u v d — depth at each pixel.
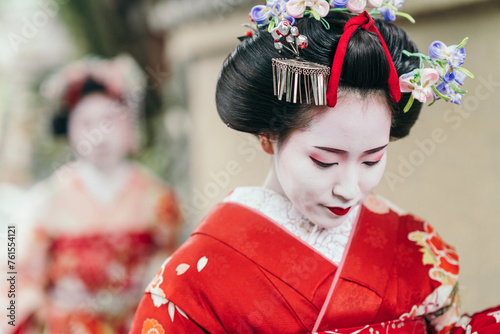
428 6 1.99
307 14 1.09
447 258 1.27
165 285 1.15
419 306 1.22
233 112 1.14
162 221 2.63
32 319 2.34
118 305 2.44
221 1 2.50
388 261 1.21
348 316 1.15
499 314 1.19
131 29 3.32
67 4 3.32
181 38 2.96
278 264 1.15
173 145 2.94
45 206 2.45
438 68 1.08
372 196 1.32
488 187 1.98
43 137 3.20
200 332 1.13
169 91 3.10
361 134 1.02
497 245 1.96
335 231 1.21
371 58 0.99
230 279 1.14
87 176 2.55
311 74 0.99
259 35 1.10
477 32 1.95
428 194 2.08
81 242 2.43
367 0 1.09
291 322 1.13
